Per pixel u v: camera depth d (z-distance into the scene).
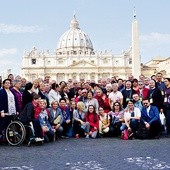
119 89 17.66
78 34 157.38
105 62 123.31
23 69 122.69
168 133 15.63
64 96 16.52
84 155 10.38
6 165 9.02
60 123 14.80
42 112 13.69
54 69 122.38
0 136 12.91
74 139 14.45
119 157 9.97
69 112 15.49
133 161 9.35
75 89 18.16
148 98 15.05
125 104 15.81
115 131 14.88
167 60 97.75
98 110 15.33
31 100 13.45
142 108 14.29
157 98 14.95
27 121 12.59
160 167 8.59
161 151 10.90
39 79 15.26
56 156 10.27
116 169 8.43
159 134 15.59
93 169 8.45
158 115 14.05
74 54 127.81
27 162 9.40
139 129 14.05
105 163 9.16
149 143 12.76
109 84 17.06
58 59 123.19
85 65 122.25
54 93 15.95
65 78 122.44
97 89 15.98
